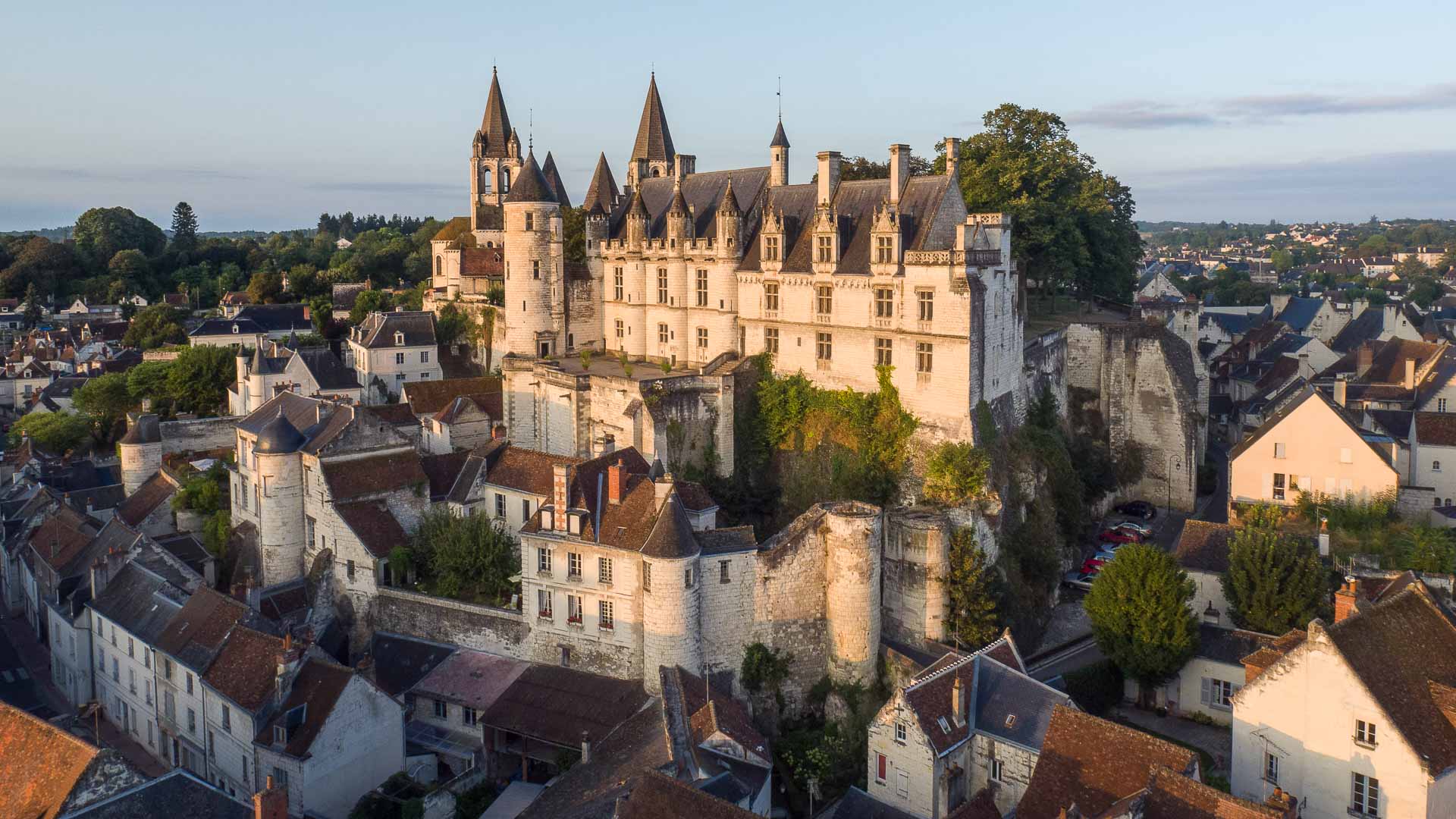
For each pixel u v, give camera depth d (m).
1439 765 54.09
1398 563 85.88
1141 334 120.06
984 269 92.12
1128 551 78.19
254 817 54.44
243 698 70.81
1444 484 98.12
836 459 96.31
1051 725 59.44
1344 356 148.62
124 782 54.16
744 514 99.44
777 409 102.06
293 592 89.50
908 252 92.81
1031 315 135.00
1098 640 79.31
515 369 109.94
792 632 79.06
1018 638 86.44
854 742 74.75
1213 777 63.62
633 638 75.31
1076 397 123.19
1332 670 56.62
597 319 127.94
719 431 100.50
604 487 79.88
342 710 68.38
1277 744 59.03
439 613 83.69
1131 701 81.25
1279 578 77.88
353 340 149.62
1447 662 59.75
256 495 94.81
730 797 59.66
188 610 80.88
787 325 102.94
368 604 86.69
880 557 83.06
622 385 97.31
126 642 84.69
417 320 144.75
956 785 63.12
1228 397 153.00
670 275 113.88
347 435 89.69
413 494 91.44
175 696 78.44
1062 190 128.00
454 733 77.94
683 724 66.69
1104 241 132.88
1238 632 76.62
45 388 166.38
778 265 103.19
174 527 103.50
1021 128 126.12
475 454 94.69
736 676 77.69
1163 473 120.06
